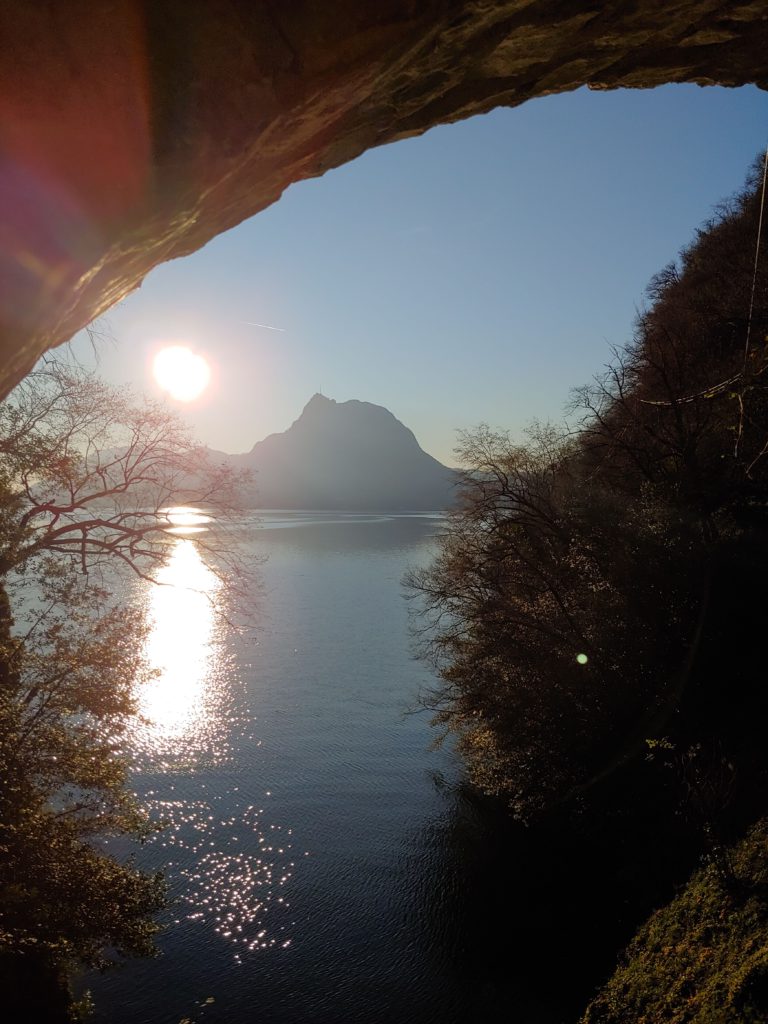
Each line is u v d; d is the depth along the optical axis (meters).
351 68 5.59
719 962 11.65
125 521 21.27
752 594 21.23
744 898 12.88
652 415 28.09
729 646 20.77
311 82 5.43
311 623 65.50
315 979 19.92
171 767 33.81
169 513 21.34
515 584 27.59
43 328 5.04
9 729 15.12
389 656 53.66
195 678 47.97
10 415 17.16
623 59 7.89
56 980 16.66
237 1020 18.36
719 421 24.48
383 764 34.16
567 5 6.55
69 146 4.68
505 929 21.22
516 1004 18.30
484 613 27.08
